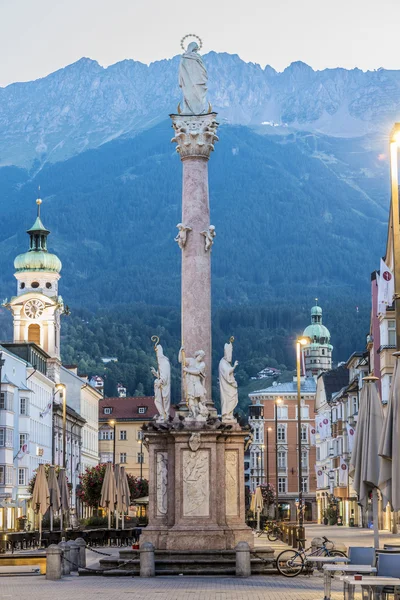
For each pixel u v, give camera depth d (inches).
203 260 2154.3
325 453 7736.2
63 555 1987.0
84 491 5856.3
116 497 3659.0
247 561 1849.2
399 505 1218.6
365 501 1439.5
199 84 2239.2
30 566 2285.9
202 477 2022.6
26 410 6097.4
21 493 6038.4
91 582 1779.0
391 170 1412.4
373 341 5305.1
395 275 1350.9
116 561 1995.6
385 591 1219.9
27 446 5999.0
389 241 4751.5
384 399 4753.9
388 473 1279.5
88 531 3334.2
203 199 2185.0
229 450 2066.9
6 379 5792.3
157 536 2020.2
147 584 1697.8
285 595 1476.4
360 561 1427.2
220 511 2030.0
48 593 1556.3
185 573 1875.0
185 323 2135.8
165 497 2050.9
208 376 2114.9
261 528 5108.3
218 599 1419.8
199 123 2203.5
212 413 2091.5
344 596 1310.3
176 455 2028.8
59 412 7313.0
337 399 6761.8
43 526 4276.6
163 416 2105.1
